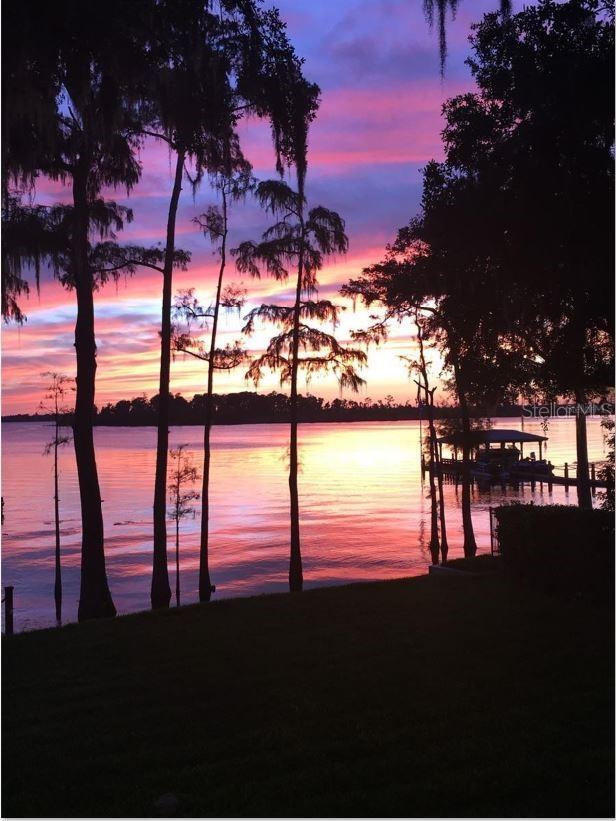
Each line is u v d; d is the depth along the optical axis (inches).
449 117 458.0
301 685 290.4
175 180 849.5
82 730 253.9
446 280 478.6
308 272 1001.5
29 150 542.9
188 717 262.1
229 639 370.3
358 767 214.2
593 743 222.8
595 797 190.7
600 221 383.6
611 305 394.3
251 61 449.1
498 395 591.8
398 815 187.2
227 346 1003.9
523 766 208.8
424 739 232.1
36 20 344.5
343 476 3267.7
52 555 1466.5
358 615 409.4
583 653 312.5
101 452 5989.2
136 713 268.5
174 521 1861.5
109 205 820.6
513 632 351.3
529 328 476.1
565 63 394.3
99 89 479.2
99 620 449.7
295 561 964.0
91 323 741.3
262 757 223.9
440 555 1255.5
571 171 400.2
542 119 396.2
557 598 417.1
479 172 434.9
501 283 441.4
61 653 361.1
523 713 248.8
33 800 203.0
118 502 2385.6
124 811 194.5
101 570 739.4
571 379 435.2
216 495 2541.8
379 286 909.8
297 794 200.7
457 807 189.9
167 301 847.1
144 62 399.9
